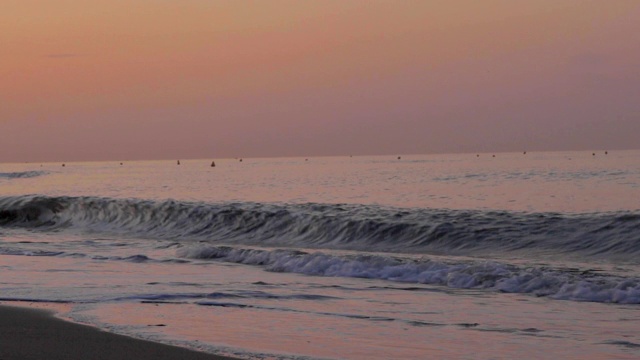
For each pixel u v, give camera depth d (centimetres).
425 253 2788
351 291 1800
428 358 1112
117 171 16425
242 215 3591
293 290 1800
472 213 3325
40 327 1280
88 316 1397
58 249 2789
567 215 3066
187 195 6259
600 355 1141
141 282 1892
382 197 5469
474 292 1798
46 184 9356
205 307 1526
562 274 1922
